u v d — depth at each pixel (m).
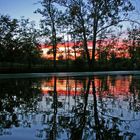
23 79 19.72
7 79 19.55
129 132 4.16
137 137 3.86
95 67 40.12
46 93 10.21
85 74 28.47
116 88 12.46
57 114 5.73
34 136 3.90
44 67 35.81
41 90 11.41
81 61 38.09
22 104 7.27
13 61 33.38
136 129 4.36
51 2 33.81
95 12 33.84
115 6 33.28
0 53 32.00
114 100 8.10
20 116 5.50
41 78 21.20
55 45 35.34
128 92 10.61
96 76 25.09
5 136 3.90
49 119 5.19
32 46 34.25
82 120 5.07
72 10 32.94
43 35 34.75
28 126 4.58
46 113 5.86
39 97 8.88
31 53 34.44
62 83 15.75
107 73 31.30
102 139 3.77
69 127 4.50
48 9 33.88
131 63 45.00
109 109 6.39
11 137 3.84
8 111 6.14
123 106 6.87
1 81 17.34
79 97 8.91
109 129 4.36
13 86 13.34
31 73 29.80
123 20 34.09
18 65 34.31
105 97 8.90
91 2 33.66
